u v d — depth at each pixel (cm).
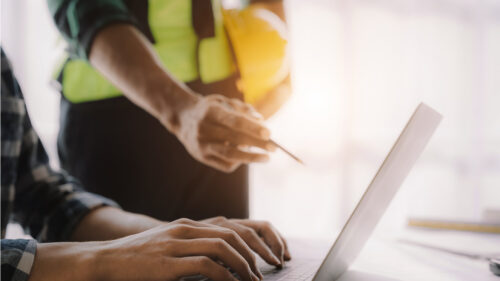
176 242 38
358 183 206
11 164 67
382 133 210
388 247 68
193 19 113
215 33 116
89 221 62
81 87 105
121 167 108
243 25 122
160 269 36
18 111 70
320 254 59
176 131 101
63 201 66
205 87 116
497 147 222
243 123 85
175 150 111
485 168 223
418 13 214
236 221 57
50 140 172
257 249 49
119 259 37
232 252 38
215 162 99
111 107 106
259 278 41
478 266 54
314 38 205
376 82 211
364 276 47
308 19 205
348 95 207
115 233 59
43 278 36
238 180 120
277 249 53
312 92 204
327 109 205
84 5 96
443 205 223
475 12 218
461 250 63
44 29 173
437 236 78
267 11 128
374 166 210
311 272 46
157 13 109
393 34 212
